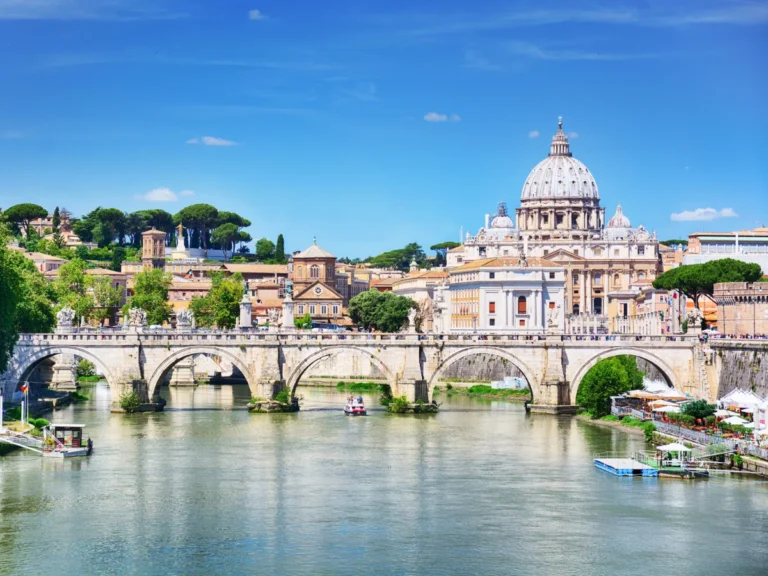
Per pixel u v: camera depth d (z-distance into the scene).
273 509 120.62
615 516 117.12
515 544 108.25
